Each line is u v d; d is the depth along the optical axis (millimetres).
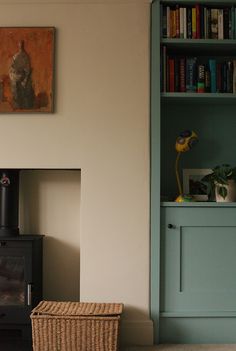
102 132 2389
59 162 2377
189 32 2398
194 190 2621
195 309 2357
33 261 2398
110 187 2381
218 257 2377
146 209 2375
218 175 2350
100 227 2371
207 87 2447
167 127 2668
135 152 2389
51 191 2686
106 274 2363
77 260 2684
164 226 2377
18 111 2367
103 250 2367
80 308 2213
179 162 2660
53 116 2385
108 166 2383
